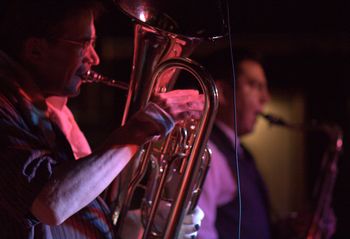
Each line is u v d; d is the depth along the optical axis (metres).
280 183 5.39
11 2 1.75
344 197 4.93
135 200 2.14
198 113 1.62
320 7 4.35
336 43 4.69
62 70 1.74
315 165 5.31
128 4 1.66
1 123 1.56
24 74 1.69
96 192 1.50
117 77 4.72
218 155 2.76
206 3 1.69
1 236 1.56
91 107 4.98
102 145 1.56
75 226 1.67
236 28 4.29
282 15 4.33
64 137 1.75
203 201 2.64
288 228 3.34
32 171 1.50
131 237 1.87
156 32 1.68
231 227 2.77
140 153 1.78
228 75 2.98
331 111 5.12
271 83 5.16
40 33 1.71
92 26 1.77
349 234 4.91
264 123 5.36
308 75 5.13
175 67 1.62
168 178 1.71
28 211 1.50
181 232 1.80
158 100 1.61
